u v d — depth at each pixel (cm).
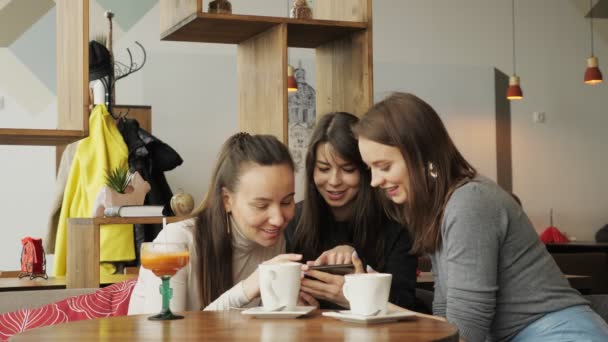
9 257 681
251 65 310
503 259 188
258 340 124
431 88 819
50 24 701
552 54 877
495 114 846
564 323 186
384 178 197
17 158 685
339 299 184
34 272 351
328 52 313
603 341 184
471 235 183
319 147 237
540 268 190
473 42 839
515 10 860
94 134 399
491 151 843
